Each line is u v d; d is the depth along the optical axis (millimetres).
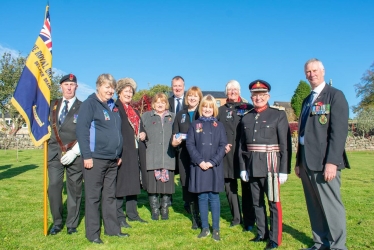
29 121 4160
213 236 4285
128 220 5191
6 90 30250
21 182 8711
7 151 21875
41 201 6402
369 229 4727
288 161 3961
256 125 4066
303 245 4059
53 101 4555
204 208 4371
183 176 4887
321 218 3891
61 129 4352
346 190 7840
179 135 4664
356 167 12961
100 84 4234
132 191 4824
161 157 5141
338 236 3619
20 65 31391
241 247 3992
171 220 5250
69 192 4484
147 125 5273
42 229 4613
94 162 4141
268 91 4129
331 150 3490
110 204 4434
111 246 3998
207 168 4262
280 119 4008
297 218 5293
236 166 4672
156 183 5184
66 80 4430
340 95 3559
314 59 3756
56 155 4410
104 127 4199
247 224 4680
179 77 6051
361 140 24672
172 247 3990
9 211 5617
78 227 4730
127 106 5043
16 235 4340
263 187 4070
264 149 3990
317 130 3645
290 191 7738
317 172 3662
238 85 4969
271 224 3988
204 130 4359
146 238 4312
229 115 4840
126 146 4832
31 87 4199
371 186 8422
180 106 6074
